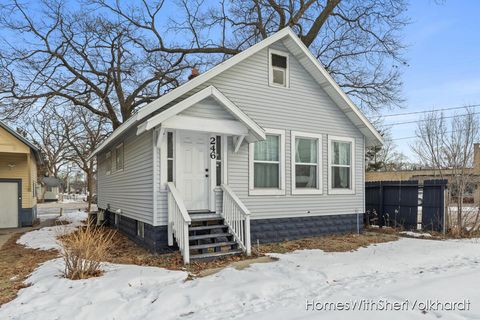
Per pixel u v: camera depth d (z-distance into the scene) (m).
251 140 8.78
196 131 8.17
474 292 5.11
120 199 11.37
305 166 10.29
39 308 4.47
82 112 22.70
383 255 7.71
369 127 11.13
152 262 6.96
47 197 46.56
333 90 10.45
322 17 18.08
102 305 4.48
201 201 8.42
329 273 6.11
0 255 8.53
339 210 10.80
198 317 4.25
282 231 9.59
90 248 6.00
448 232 10.94
